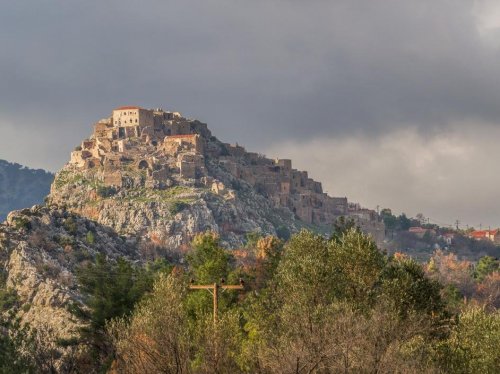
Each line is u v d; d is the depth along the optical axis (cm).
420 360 14875
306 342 14588
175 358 14575
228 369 14800
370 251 17938
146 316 15312
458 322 17150
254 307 18650
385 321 15262
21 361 18412
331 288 17162
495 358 15362
